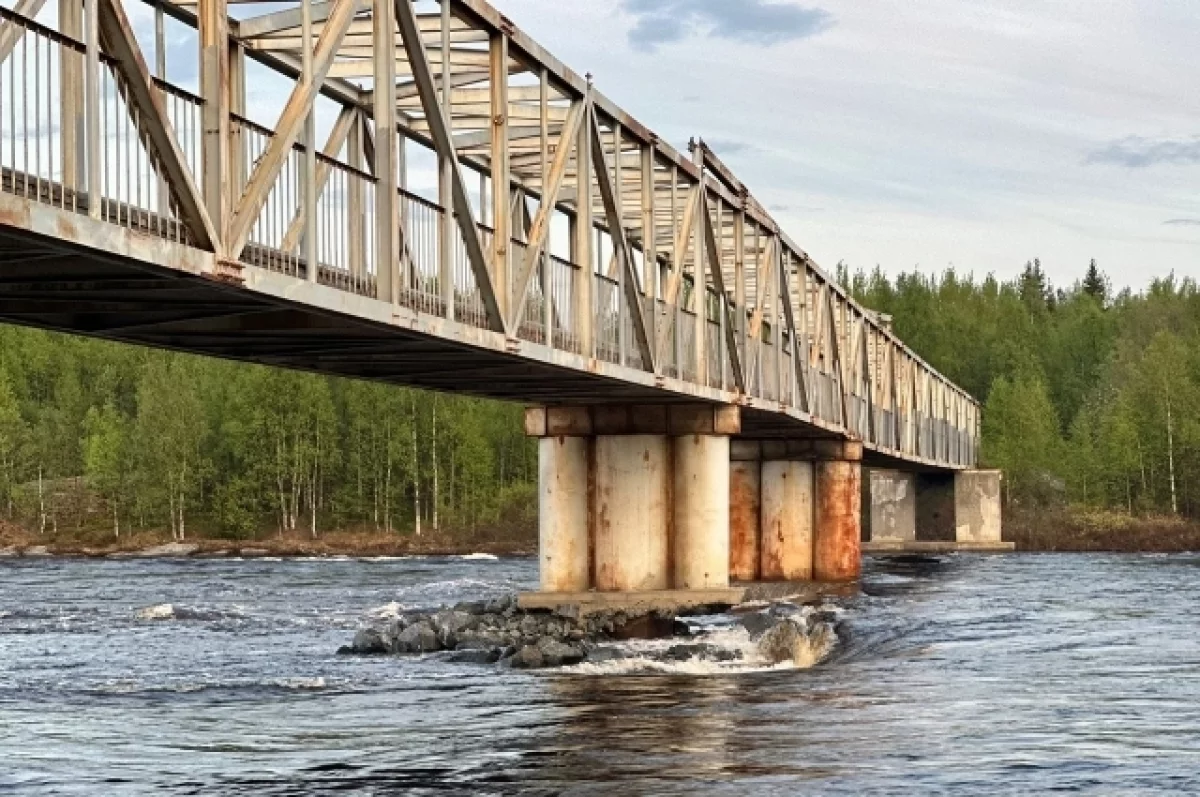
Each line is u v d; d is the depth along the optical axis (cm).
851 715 2289
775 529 5866
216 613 5159
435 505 12988
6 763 2056
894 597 5125
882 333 7788
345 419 13775
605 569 4050
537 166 3569
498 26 2498
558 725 2275
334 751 2092
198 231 1631
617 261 3170
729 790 1734
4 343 16550
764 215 4538
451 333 2266
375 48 2086
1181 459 13400
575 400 3938
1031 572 7400
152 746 2186
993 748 1972
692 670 3030
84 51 1466
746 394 4156
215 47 1677
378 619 4862
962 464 12369
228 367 14800
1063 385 19125
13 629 4584
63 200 1448
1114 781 1755
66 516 13612
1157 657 3034
